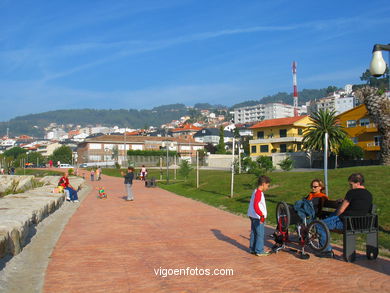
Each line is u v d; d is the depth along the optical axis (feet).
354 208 21.75
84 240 28.35
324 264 21.30
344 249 21.58
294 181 60.18
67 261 22.18
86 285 17.74
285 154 185.78
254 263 21.70
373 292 16.63
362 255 23.06
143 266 21.12
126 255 23.66
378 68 25.72
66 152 352.49
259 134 219.20
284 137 203.00
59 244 26.89
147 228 33.81
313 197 25.82
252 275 19.33
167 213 44.01
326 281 18.22
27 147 584.81
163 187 88.69
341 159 163.32
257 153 216.13
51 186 64.13
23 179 99.30
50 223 36.17
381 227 29.19
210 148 311.68
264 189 24.07
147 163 230.48
